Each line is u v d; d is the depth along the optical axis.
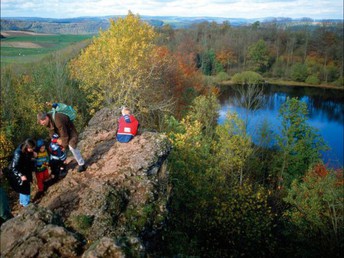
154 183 8.87
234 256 18.41
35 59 45.78
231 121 24.17
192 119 33.62
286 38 114.75
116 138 10.46
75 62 37.94
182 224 17.67
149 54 34.78
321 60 101.12
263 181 29.44
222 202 18.70
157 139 10.04
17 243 5.79
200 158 20.28
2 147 18.31
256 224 18.89
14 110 24.81
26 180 7.81
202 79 57.84
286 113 29.45
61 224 6.68
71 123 8.60
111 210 7.68
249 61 101.12
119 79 32.31
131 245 5.85
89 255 5.27
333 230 18.92
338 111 69.94
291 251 20.14
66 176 8.87
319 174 23.69
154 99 36.22
